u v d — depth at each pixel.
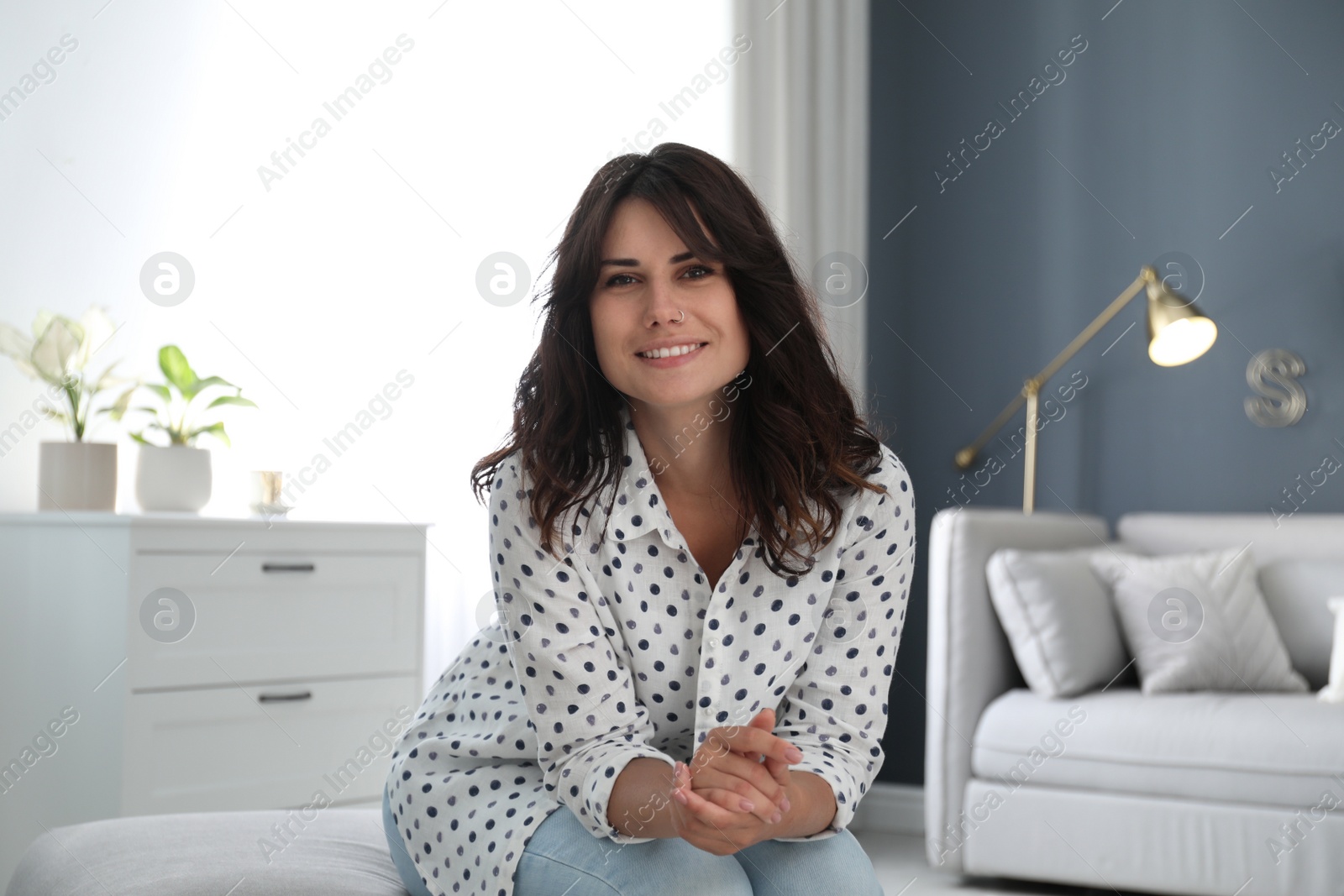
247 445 2.41
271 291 2.44
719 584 1.09
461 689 1.19
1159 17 3.37
